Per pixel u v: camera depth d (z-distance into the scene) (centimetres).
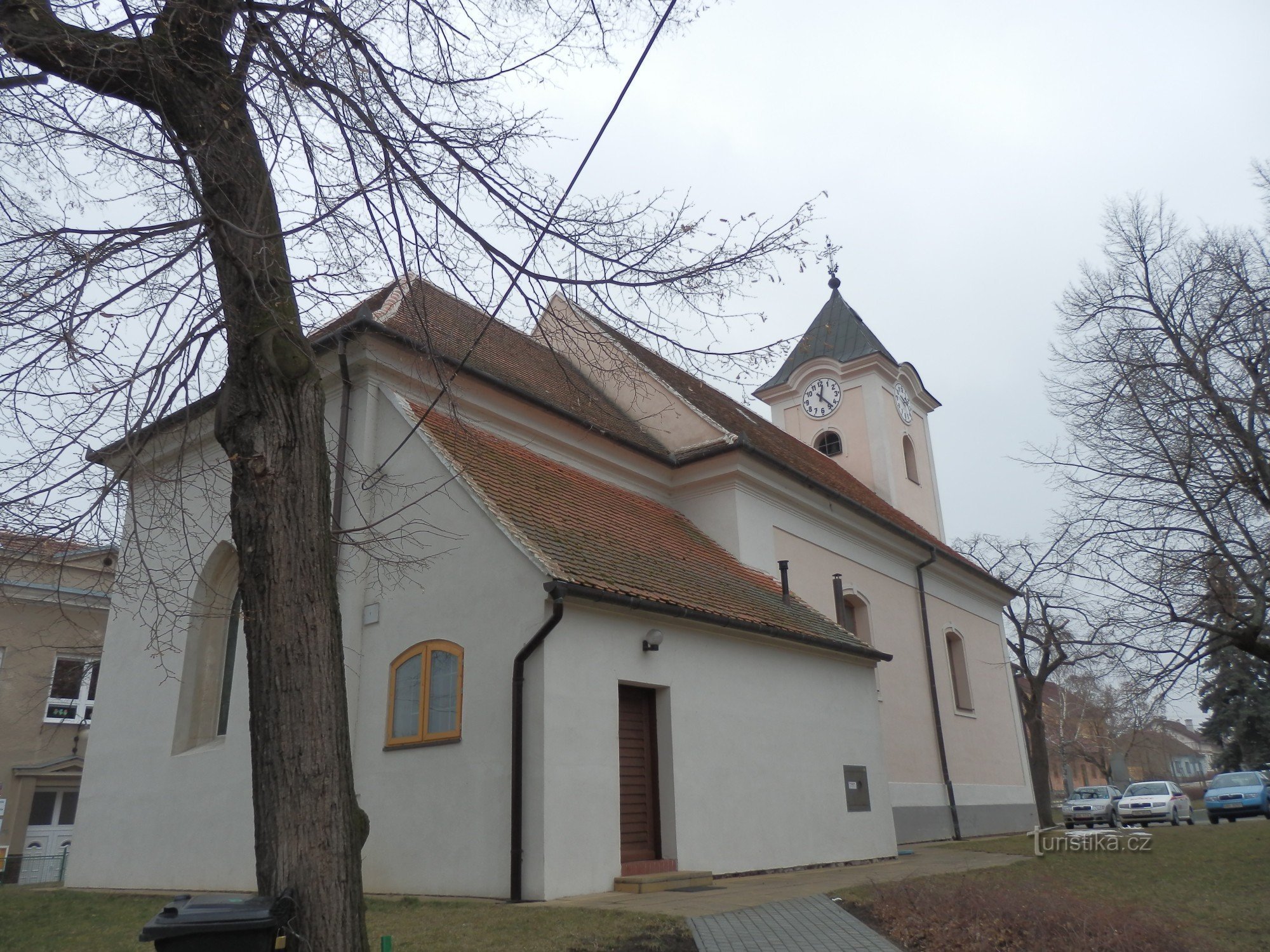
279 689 536
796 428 3094
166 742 1412
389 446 1285
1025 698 2895
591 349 848
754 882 1144
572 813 1011
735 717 1299
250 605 555
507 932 764
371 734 1157
